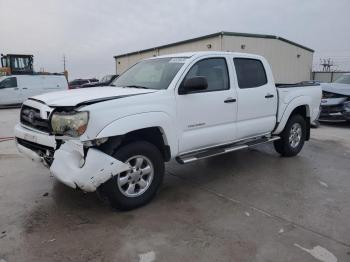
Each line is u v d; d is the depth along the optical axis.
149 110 3.98
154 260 3.03
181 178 5.28
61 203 4.23
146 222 3.75
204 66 4.77
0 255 3.08
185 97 4.40
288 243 3.33
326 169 5.82
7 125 11.41
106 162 3.63
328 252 3.18
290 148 6.46
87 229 3.58
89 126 3.53
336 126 10.75
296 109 6.52
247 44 21.97
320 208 4.18
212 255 3.12
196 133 4.58
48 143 3.80
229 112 4.98
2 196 4.45
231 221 3.79
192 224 3.71
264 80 5.67
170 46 26.81
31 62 26.23
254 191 4.74
